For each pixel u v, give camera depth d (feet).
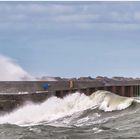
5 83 486.38
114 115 359.87
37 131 289.74
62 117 377.91
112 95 389.80
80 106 398.62
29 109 416.46
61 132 286.66
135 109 366.02
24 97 434.30
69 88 483.92
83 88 473.67
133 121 329.11
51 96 444.14
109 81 560.20
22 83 488.44
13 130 294.05
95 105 387.75
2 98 431.02
